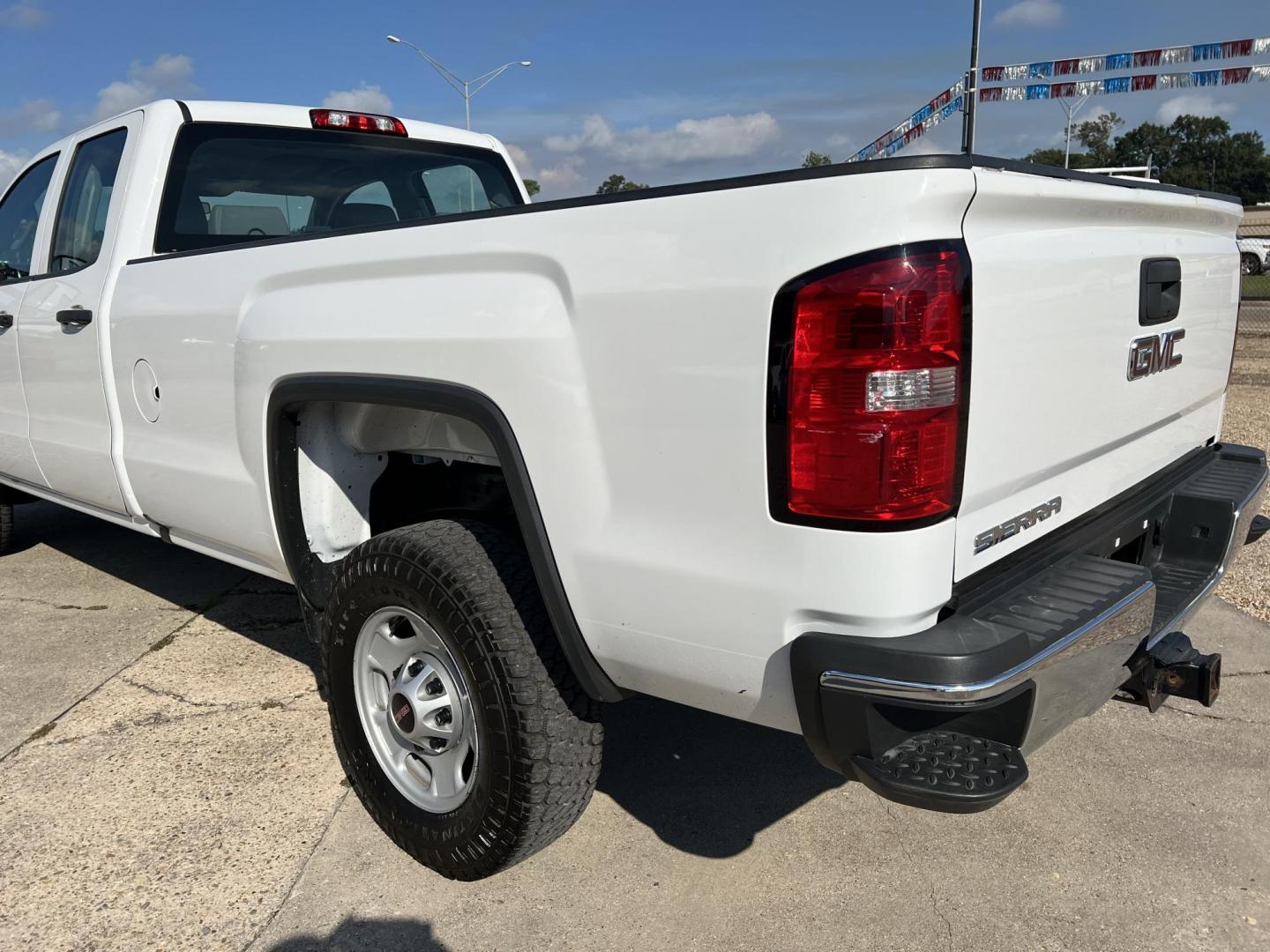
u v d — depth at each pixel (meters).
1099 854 2.51
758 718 1.87
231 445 2.85
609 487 1.90
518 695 2.10
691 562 1.81
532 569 2.18
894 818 2.70
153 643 3.98
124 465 3.42
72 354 3.58
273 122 3.73
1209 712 3.25
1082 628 1.79
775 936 2.23
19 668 3.75
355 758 2.54
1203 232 2.74
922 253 1.57
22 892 2.41
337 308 2.38
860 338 1.58
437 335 2.12
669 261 1.75
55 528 5.83
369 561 2.34
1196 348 2.72
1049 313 1.90
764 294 1.64
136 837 2.63
